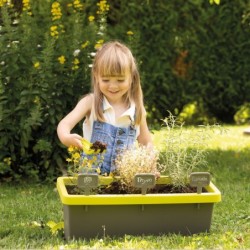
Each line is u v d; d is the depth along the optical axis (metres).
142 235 4.09
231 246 3.93
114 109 4.47
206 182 4.11
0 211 5.06
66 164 6.50
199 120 11.58
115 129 4.44
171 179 4.41
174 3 10.75
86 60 6.58
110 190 4.20
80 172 4.19
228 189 6.02
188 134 4.67
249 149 8.64
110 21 10.84
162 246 3.88
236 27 10.92
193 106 11.59
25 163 6.56
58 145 6.39
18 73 6.36
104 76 4.32
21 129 6.25
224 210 5.06
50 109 6.33
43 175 6.55
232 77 11.13
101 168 4.43
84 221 4.02
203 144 4.47
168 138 4.42
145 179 4.01
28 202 5.43
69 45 6.64
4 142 6.28
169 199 4.05
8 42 6.38
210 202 4.12
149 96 10.73
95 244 3.90
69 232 4.04
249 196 5.66
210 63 11.03
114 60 4.28
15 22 6.59
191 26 10.86
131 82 4.51
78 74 6.51
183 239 4.02
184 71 11.02
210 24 10.91
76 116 4.41
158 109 11.09
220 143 9.12
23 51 6.38
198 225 4.17
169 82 10.94
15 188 6.17
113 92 4.35
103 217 4.03
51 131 6.38
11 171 6.44
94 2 10.23
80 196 3.95
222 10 10.86
